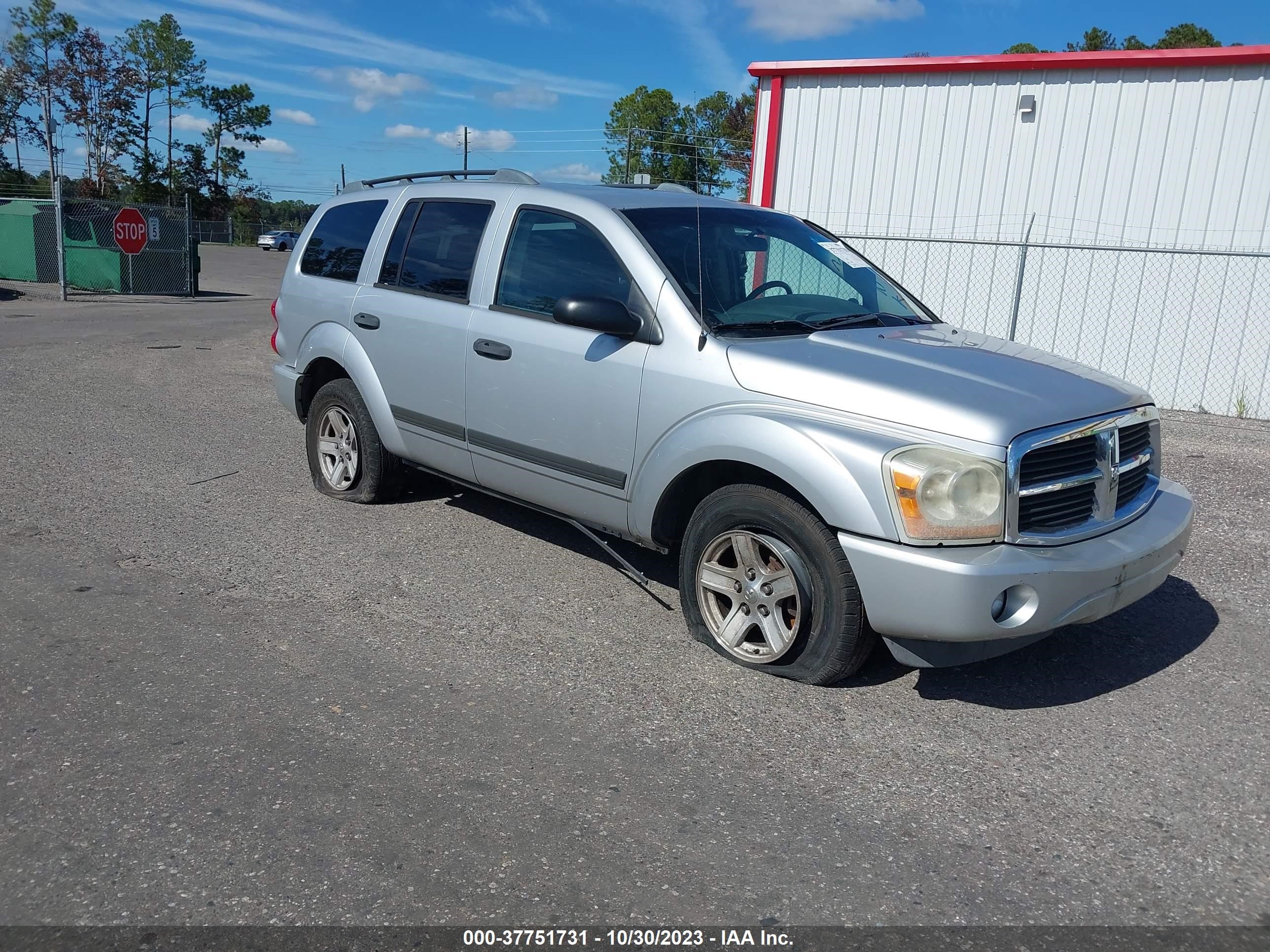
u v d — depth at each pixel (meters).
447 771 3.24
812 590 3.78
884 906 2.65
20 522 5.71
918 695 3.91
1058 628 3.56
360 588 4.88
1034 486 3.51
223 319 17.66
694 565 4.19
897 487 3.45
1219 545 5.99
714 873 2.77
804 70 12.71
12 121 70.06
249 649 4.14
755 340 4.12
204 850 2.80
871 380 3.71
